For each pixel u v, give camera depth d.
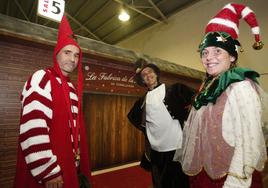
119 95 4.52
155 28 9.64
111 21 9.45
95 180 3.56
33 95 1.32
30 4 7.71
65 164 1.34
